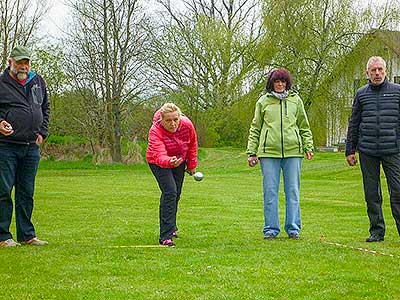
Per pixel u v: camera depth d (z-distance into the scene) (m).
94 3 32.88
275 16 30.61
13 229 8.14
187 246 6.28
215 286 4.41
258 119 6.92
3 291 4.27
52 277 4.70
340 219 9.50
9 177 6.21
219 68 37.88
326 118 30.70
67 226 8.50
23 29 31.28
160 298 4.09
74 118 33.25
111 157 33.50
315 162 28.53
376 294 4.22
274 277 4.69
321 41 30.14
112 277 4.70
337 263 5.22
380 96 6.62
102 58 33.19
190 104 38.53
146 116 34.66
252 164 6.99
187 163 7.02
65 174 26.80
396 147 6.59
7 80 6.24
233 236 7.34
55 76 33.22
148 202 12.71
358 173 22.59
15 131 6.18
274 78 6.85
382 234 6.75
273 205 6.91
